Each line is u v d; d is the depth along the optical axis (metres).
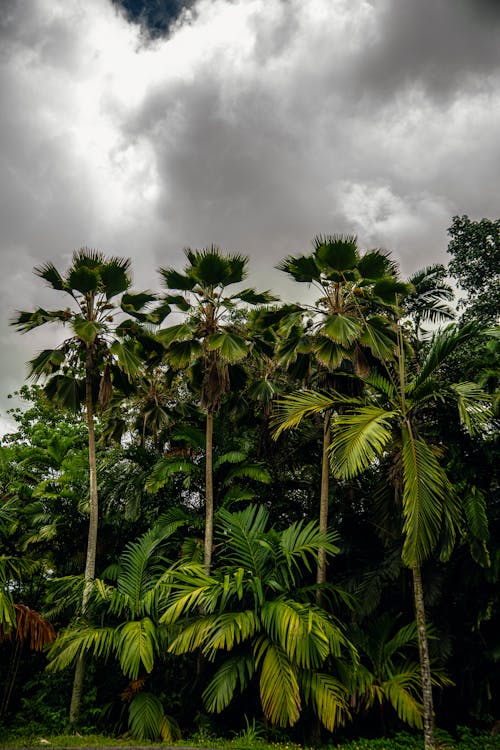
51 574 13.88
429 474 6.79
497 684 8.75
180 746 7.12
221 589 7.95
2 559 9.27
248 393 12.15
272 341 11.99
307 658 7.10
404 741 7.68
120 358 10.66
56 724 8.90
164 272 11.29
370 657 8.59
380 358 9.09
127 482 12.49
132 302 11.42
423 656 6.77
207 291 11.42
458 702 9.05
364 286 10.38
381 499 9.13
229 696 7.37
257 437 12.73
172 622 7.85
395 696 7.84
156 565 10.67
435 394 7.49
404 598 9.45
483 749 7.23
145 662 7.73
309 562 10.55
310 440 11.45
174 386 14.23
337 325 9.54
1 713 10.17
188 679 9.88
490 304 14.25
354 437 6.89
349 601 8.94
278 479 12.11
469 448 8.61
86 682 9.78
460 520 7.45
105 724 9.07
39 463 15.92
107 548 12.77
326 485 9.84
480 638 8.71
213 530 11.12
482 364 9.21
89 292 11.00
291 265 10.41
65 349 11.02
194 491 12.71
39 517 12.80
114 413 13.49
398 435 8.02
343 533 10.76
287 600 8.13
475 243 15.92
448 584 8.93
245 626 7.53
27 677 11.14
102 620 9.04
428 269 11.98
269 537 8.88
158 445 13.35
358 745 7.66
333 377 10.11
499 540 8.20
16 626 8.65
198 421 12.56
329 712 7.15
